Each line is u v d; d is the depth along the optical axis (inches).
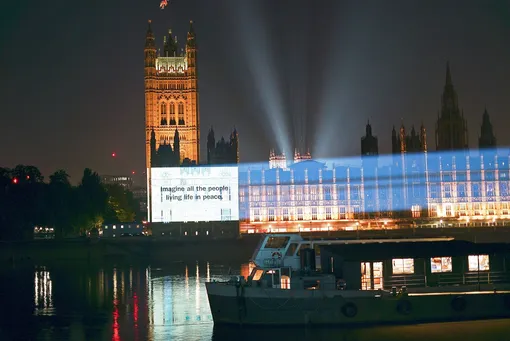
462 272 3489.2
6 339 3462.1
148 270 6889.8
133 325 3762.3
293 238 3720.5
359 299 3353.8
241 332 3378.4
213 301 3449.8
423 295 3393.2
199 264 7746.1
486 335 3238.2
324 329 3336.6
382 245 3636.8
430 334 3262.8
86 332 3599.9
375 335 3262.8
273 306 3351.4
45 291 5128.0
